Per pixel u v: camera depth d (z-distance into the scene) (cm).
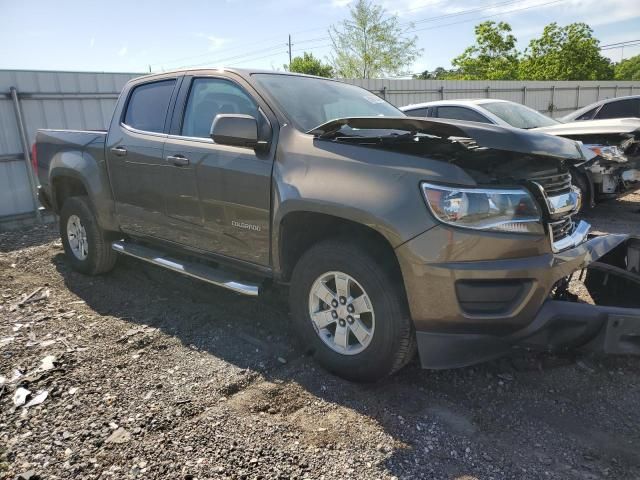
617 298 345
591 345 281
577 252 288
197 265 388
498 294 258
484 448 243
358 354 292
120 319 398
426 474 225
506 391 293
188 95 392
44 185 536
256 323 387
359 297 289
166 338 363
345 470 227
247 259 346
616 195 734
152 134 407
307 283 312
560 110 2153
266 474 224
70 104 884
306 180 297
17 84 823
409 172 265
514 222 256
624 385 298
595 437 252
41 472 224
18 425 257
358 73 3416
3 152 820
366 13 3312
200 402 280
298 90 368
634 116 994
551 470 228
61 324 388
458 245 252
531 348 278
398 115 405
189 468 227
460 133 254
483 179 257
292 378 307
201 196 362
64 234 520
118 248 455
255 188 325
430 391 293
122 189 436
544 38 4078
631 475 225
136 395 286
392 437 251
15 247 655
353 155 286
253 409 274
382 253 284
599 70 4022
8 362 324
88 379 303
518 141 248
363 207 271
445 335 266
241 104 355
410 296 264
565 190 291
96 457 234
